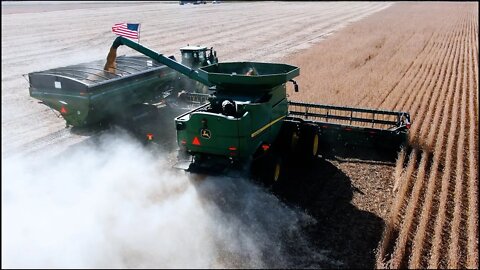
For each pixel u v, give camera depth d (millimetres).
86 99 12219
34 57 27172
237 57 28047
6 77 21625
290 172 11086
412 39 36812
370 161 11805
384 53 29578
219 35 39844
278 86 10492
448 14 64000
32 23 47375
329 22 52438
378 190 10164
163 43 34469
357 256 7801
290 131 10984
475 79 21766
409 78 21531
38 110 16172
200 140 9328
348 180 10664
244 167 9273
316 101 16562
